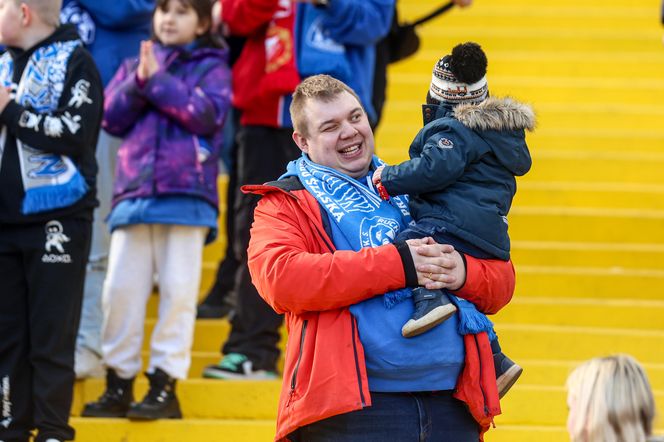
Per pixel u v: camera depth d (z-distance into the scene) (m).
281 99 13.62
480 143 8.68
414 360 8.32
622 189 18.12
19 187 11.30
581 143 19.56
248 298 13.57
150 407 12.62
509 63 21.38
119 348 12.75
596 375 8.41
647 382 8.37
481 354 8.56
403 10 22.50
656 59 21.48
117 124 12.90
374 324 8.35
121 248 12.76
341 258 8.30
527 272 16.31
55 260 11.37
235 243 14.49
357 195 8.78
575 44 21.92
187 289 12.77
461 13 22.52
